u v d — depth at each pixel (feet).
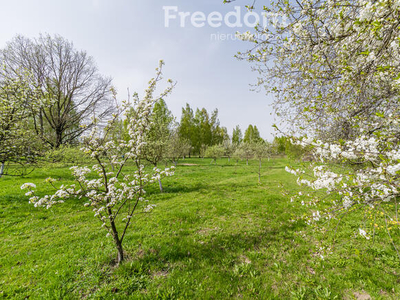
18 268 13.75
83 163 50.37
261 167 86.58
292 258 14.38
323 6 9.71
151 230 20.02
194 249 15.98
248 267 13.48
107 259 14.57
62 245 17.20
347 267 12.87
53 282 12.11
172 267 13.73
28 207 26.84
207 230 20.04
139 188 14.48
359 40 9.36
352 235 16.70
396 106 12.21
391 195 7.52
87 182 13.24
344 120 13.82
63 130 76.28
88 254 15.44
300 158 13.14
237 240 17.40
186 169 76.64
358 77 10.52
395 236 15.55
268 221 21.79
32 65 65.57
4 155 22.93
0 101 23.27
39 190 34.35
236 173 65.98
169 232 19.40
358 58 10.92
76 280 12.43
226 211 25.71
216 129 190.19
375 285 11.09
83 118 77.87
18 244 17.46
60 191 11.72
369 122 12.85
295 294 10.91
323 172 10.00
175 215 24.34
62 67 75.82
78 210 26.76
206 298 10.83
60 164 44.80
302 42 12.75
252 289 11.43
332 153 9.62
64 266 13.80
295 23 11.52
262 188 39.73
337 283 11.57
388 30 8.11
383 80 10.67
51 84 71.87
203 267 13.73
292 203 27.43
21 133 25.22
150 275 12.92
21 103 25.48
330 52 12.82
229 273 12.97
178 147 73.36
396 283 11.16
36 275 12.87
